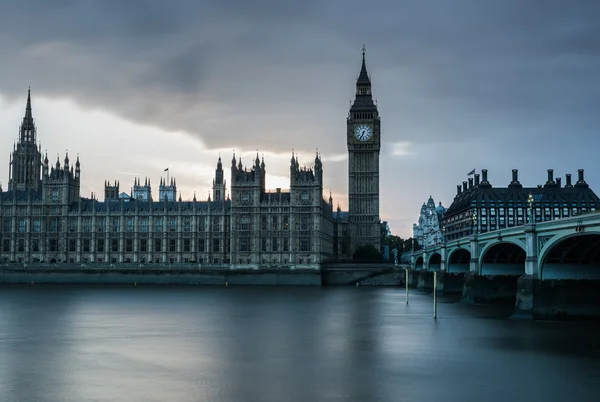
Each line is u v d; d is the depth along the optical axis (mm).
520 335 97000
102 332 102062
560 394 63031
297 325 111250
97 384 66500
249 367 74438
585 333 98500
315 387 65312
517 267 153375
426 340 93250
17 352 83875
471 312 131750
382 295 186250
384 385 66188
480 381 67875
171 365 75625
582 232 97625
